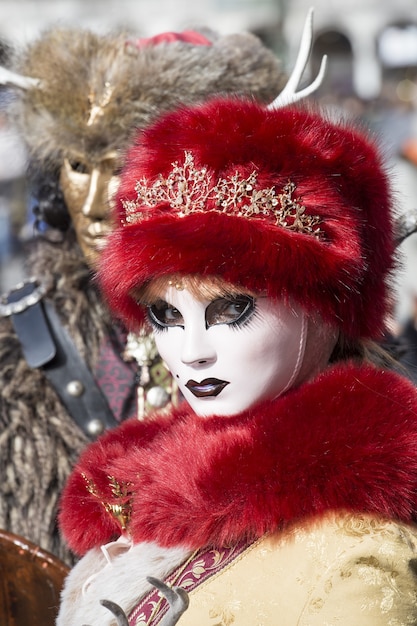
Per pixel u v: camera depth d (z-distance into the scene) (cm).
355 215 180
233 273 173
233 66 304
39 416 289
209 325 183
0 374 293
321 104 212
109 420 291
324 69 257
